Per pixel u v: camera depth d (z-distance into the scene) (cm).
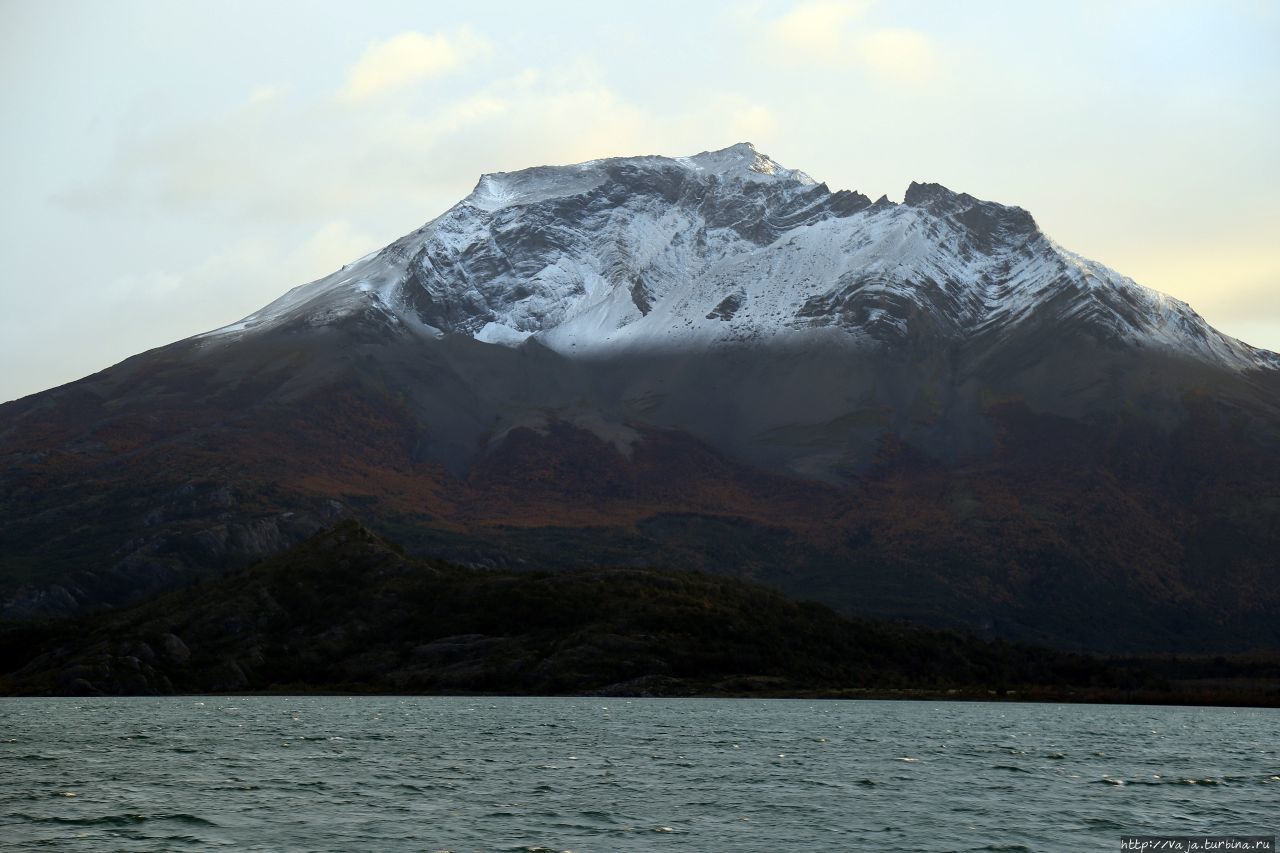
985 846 9981
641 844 9888
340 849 9594
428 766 13938
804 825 10694
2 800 11388
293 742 16400
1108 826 10775
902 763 14812
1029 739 18462
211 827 10319
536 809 11212
